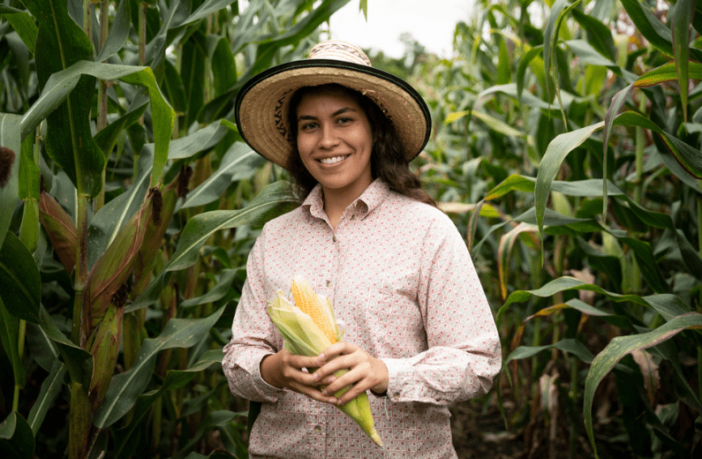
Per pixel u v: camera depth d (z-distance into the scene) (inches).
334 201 56.9
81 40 47.5
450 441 53.9
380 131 56.2
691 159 51.6
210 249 87.5
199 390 90.7
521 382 134.6
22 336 61.6
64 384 71.7
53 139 51.8
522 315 127.8
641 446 88.7
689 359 85.5
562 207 102.1
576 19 79.3
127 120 57.8
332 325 42.6
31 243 58.8
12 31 74.7
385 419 50.3
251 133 62.4
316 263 53.7
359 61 55.1
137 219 55.2
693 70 47.7
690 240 92.7
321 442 51.1
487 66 143.9
